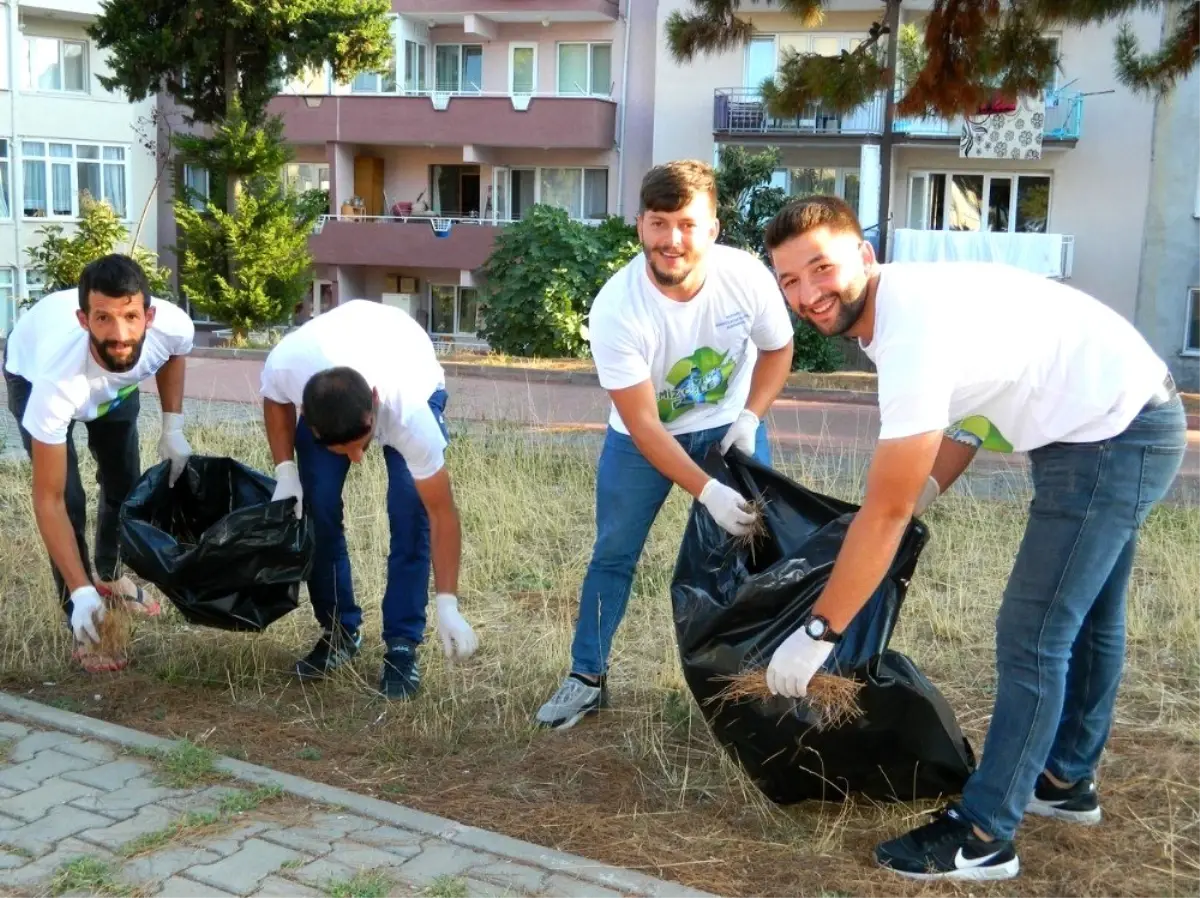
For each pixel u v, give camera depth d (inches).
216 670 174.2
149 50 773.9
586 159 1073.5
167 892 112.9
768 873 121.0
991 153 858.8
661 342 148.9
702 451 159.9
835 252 110.0
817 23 553.3
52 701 163.2
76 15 1113.4
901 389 108.3
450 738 152.5
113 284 150.9
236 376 629.0
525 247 749.3
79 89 1143.6
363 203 1111.6
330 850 121.6
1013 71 505.4
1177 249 895.1
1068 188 919.0
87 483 291.6
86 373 161.9
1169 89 557.3
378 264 1087.6
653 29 1031.6
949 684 174.2
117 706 162.2
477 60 1092.5
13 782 135.3
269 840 123.4
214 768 138.9
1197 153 880.9
